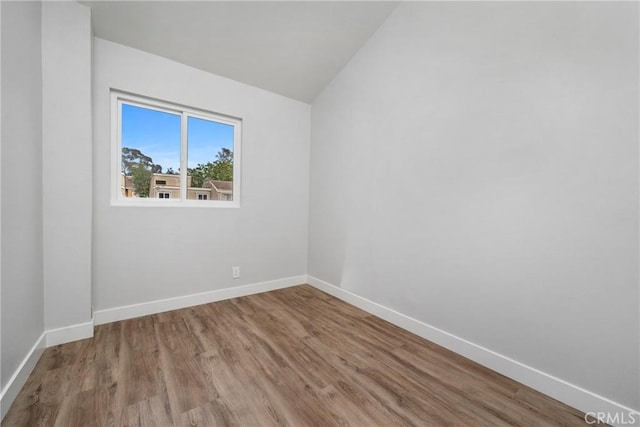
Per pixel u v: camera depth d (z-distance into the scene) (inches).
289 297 113.6
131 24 79.5
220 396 54.3
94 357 65.9
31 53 60.9
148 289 91.6
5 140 49.6
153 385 56.8
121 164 88.9
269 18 86.4
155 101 92.7
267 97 116.8
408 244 86.4
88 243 73.9
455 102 73.5
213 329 82.7
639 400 47.3
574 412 52.5
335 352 72.1
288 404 52.8
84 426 46.2
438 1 77.6
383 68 94.8
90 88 72.7
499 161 64.6
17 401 51.2
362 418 49.8
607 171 50.0
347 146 110.3
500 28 64.4
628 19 47.8
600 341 51.0
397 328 87.7
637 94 47.0
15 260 53.3
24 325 57.0
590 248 51.9
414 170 84.6
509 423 49.5
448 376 62.9
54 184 68.9
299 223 130.3
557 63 55.6
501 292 64.5
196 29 85.4
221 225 106.7
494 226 65.6
